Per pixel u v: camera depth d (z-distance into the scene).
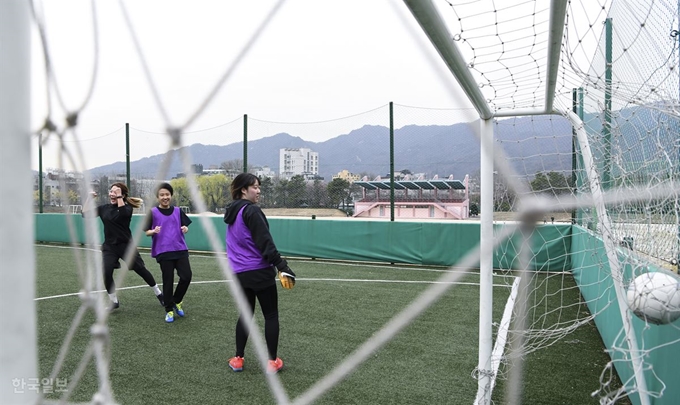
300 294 5.98
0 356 0.70
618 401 2.79
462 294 5.89
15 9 0.71
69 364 3.45
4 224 0.70
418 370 3.36
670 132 2.17
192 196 1.20
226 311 5.05
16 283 0.71
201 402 2.84
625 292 2.31
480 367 2.62
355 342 4.03
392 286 6.51
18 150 0.71
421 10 1.42
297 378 3.24
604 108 3.18
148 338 4.10
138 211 10.80
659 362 2.30
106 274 4.77
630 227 2.84
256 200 3.40
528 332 3.66
